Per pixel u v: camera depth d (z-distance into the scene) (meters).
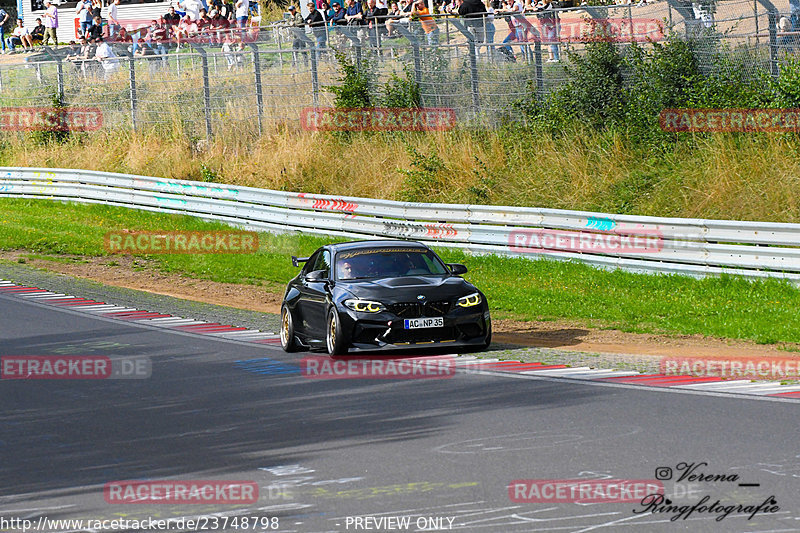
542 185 59.25
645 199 54.34
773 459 17.33
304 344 31.72
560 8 61.16
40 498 15.98
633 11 61.16
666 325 35.31
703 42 58.03
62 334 35.59
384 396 23.92
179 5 89.06
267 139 75.88
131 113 85.50
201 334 35.66
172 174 76.69
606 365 27.98
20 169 79.50
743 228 42.12
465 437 19.50
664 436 19.20
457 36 68.56
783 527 13.84
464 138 66.00
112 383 26.58
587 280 45.09
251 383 26.19
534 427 20.23
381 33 70.19
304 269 34.25
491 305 41.47
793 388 24.06
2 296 45.47
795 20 53.97
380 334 29.45
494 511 14.76
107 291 47.31
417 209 56.06
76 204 75.25
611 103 61.88
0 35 120.06
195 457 18.48
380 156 68.50
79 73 90.75
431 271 32.44
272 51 74.75
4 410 23.38
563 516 14.46
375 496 15.66
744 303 38.66
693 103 56.91
